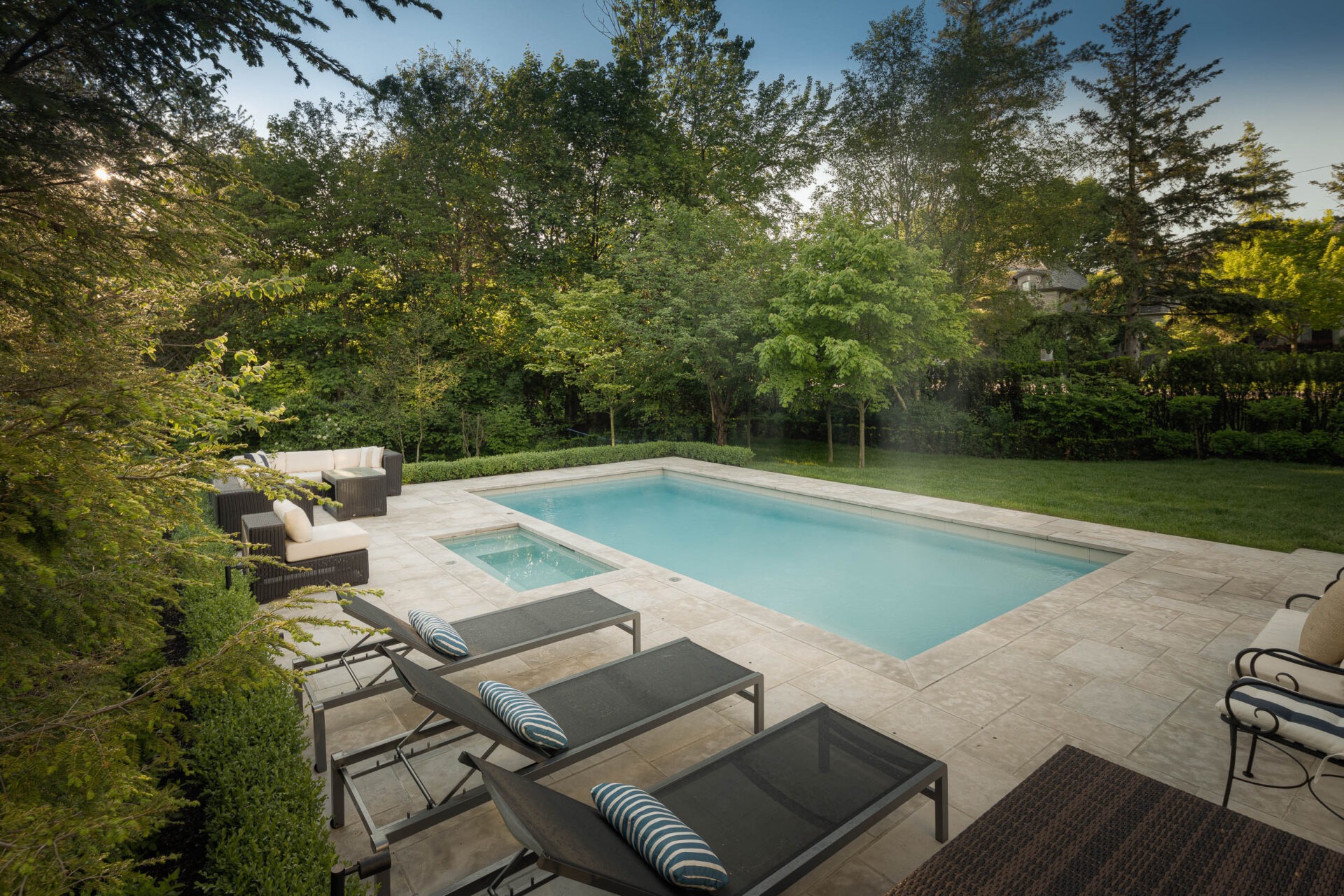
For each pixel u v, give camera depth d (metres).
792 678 4.60
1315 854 1.89
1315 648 3.14
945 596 7.16
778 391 15.79
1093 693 4.34
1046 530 8.56
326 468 11.23
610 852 2.08
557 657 4.99
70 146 1.84
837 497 10.96
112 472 1.99
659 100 20.80
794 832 2.41
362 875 2.09
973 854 1.93
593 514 11.36
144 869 2.59
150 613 2.38
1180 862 1.87
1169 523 8.81
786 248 16.53
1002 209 18.08
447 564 7.49
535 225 19.45
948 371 16.64
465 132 19.09
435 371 16.55
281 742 3.11
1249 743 3.72
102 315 2.26
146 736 2.10
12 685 2.02
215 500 7.70
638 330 15.84
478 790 2.71
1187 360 14.65
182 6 1.84
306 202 17.48
